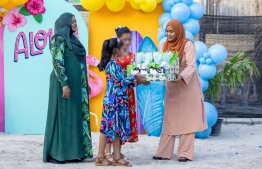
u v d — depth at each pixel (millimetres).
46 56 7348
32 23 7332
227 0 9422
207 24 9133
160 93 7105
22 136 7137
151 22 7516
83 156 5102
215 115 6906
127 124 4859
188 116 5215
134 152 5848
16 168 4754
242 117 9172
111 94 4797
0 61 7625
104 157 4945
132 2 7293
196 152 5863
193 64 5141
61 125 5012
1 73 7641
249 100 9133
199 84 5340
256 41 9086
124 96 4852
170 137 5320
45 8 7348
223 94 9156
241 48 9141
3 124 7695
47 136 5066
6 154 5594
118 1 7164
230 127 8391
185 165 4949
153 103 7117
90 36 7574
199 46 6922
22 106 7379
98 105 7551
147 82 5078
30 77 7352
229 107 9180
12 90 7359
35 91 7352
